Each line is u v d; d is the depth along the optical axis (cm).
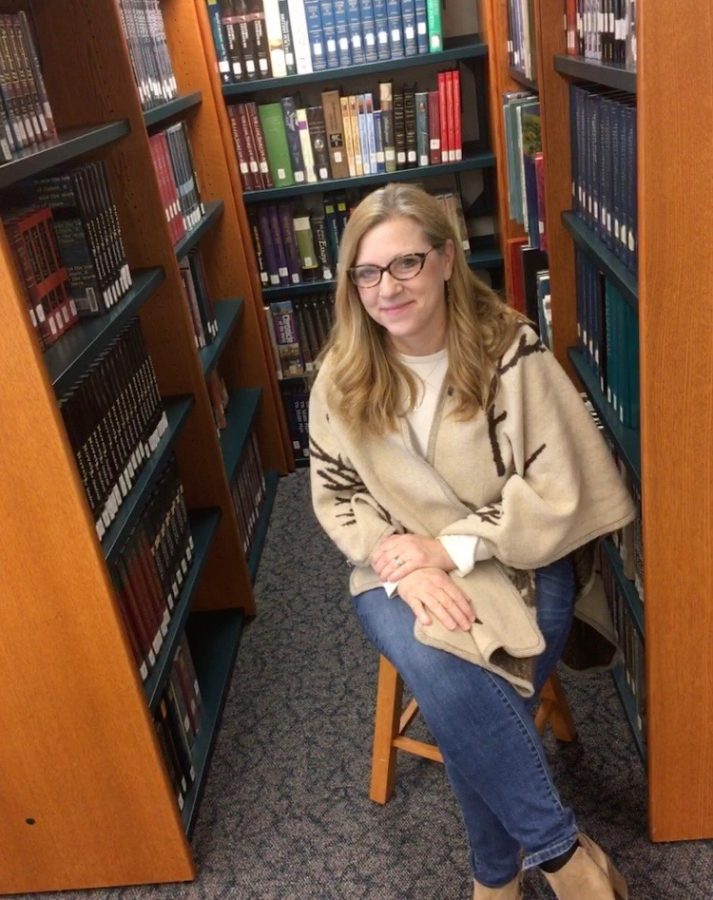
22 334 133
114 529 168
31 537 147
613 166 167
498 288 358
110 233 188
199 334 274
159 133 255
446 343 155
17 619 154
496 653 147
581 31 190
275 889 177
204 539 239
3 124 158
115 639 157
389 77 349
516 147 287
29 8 200
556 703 194
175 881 182
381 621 155
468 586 152
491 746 141
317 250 344
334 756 210
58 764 168
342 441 161
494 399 153
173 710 192
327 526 167
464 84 349
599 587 174
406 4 303
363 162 328
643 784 188
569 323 231
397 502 163
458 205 342
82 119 209
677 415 140
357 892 173
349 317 155
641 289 133
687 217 128
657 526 148
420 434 158
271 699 234
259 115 322
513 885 156
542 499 153
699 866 168
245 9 306
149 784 171
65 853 178
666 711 162
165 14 297
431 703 143
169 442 208
